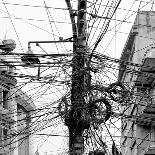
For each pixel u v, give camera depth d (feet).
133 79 112.57
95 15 48.73
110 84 54.08
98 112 53.36
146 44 128.57
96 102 53.06
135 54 129.18
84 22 53.42
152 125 118.01
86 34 53.52
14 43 57.82
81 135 53.16
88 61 53.21
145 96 64.90
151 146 103.76
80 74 53.01
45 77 52.80
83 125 53.06
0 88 115.34
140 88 106.01
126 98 55.77
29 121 62.75
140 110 105.91
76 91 53.42
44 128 53.83
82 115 53.01
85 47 53.47
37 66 52.21
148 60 105.40
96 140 53.88
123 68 54.95
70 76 53.26
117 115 55.01
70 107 53.06
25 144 146.82
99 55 53.31
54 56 52.34
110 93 53.98
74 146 53.01
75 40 53.78
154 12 129.70
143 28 129.18
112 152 54.13
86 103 53.06
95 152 53.83
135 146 124.26
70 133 53.72
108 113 53.52
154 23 129.39
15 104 121.19
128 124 134.31
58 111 53.11
